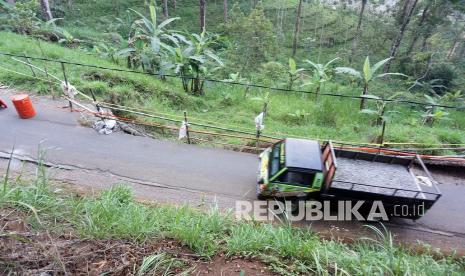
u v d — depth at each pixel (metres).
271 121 13.35
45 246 4.50
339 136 12.41
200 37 16.30
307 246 5.52
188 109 13.73
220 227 6.13
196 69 15.14
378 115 13.56
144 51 16.41
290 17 43.00
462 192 9.54
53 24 20.41
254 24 22.50
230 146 10.77
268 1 45.22
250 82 17.62
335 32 40.56
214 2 42.41
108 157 9.33
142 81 14.05
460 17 32.28
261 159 8.95
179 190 8.55
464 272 5.67
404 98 19.14
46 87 11.96
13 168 8.33
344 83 21.78
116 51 18.09
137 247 5.05
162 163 9.41
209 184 8.88
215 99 15.25
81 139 9.87
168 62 15.59
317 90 16.67
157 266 4.67
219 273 4.95
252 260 5.32
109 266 4.56
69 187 7.90
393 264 5.03
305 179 7.75
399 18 33.31
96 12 35.38
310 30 41.12
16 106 10.14
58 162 8.85
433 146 11.30
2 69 12.55
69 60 14.66
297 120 13.78
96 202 5.87
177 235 5.49
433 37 31.41
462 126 15.44
